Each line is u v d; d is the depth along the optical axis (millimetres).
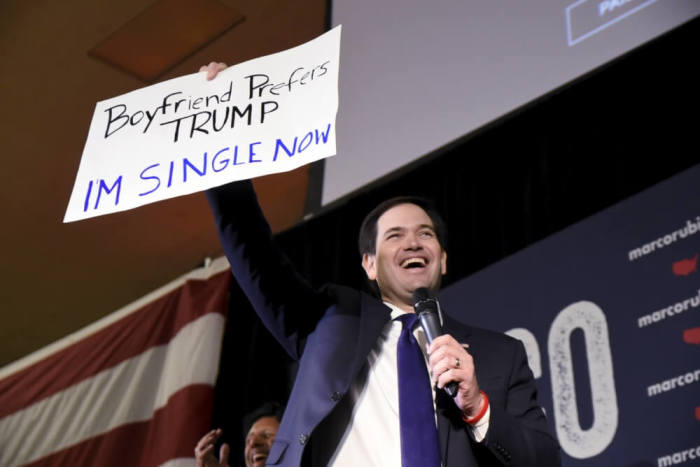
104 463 4359
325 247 4215
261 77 1713
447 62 3717
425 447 1374
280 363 4160
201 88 1739
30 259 4887
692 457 2502
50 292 5070
